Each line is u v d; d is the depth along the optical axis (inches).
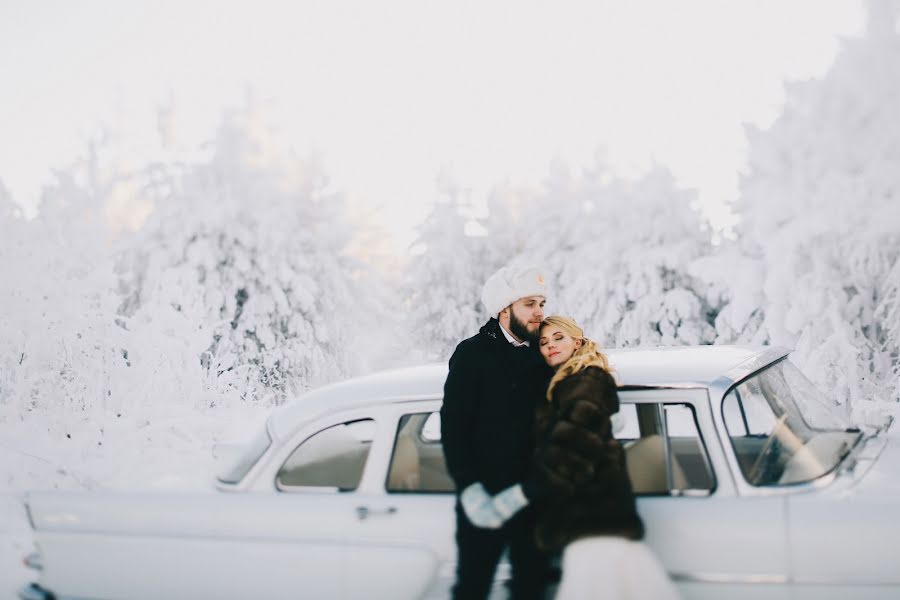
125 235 947.3
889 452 124.4
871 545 101.0
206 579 121.8
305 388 860.0
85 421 311.3
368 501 118.6
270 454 126.8
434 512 115.4
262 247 895.1
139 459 231.9
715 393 116.0
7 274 332.8
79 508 130.0
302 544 118.1
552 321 115.3
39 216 381.4
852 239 605.9
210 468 142.9
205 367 433.1
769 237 680.4
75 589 128.5
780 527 104.3
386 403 125.3
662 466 116.0
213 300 845.8
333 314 940.0
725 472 110.7
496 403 113.0
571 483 100.6
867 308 600.1
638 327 915.4
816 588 102.0
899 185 613.3
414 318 1181.7
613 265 965.2
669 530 107.3
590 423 103.0
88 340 346.0
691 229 957.8
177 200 914.1
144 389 348.2
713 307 917.2
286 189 979.9
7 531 195.9
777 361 140.2
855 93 671.8
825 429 133.3
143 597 124.6
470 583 109.0
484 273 1233.4
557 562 108.3
